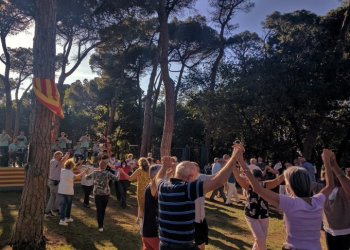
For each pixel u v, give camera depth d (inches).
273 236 389.7
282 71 899.4
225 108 983.6
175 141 1509.6
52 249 286.2
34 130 280.8
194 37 1310.3
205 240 215.9
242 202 618.2
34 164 277.6
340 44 937.5
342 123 983.0
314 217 116.6
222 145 1315.2
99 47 1010.7
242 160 129.0
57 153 411.2
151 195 186.5
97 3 812.6
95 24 869.8
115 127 1631.4
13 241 272.8
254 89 917.8
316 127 948.6
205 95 1054.4
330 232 193.3
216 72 1207.6
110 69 1389.0
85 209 464.4
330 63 909.2
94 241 319.6
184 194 126.1
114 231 358.9
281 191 490.3
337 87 893.8
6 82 1071.6
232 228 416.5
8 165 684.1
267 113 944.9
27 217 273.3
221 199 648.4
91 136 1798.7
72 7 797.2
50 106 276.8
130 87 1526.8
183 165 137.3
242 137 1031.6
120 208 492.4
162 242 129.4
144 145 974.4
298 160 581.3
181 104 1531.7
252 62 977.5
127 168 527.5
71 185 375.6
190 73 1243.2
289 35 956.6
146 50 1317.7
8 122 1070.4
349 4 1001.5
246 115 978.1
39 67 282.2
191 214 127.4
